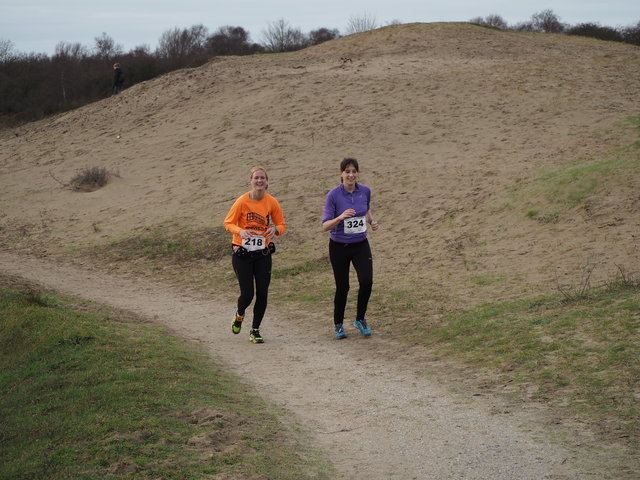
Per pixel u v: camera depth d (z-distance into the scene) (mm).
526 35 35406
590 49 31656
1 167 23797
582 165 14625
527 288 9406
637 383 5371
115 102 29328
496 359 6656
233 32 67188
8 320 8047
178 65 40000
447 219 14055
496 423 5039
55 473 3984
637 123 17938
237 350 7906
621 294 7848
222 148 21703
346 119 21969
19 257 15750
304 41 59812
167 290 12539
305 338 8516
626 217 11211
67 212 18906
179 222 16906
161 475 3953
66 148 24875
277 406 5723
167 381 5918
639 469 3973
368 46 32719
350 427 5207
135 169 21594
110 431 4598
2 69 41938
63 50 53469
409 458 4496
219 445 4539
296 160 19734
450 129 20156
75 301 10430
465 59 28406
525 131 19016
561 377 5832
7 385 6273
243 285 8016
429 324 8547
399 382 6395
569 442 4516
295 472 4176
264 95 25547
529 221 12445
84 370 6176
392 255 12914
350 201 7957
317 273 12727
